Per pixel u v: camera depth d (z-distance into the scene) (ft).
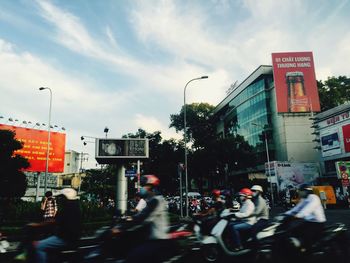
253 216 24.52
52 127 133.69
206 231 27.71
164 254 12.87
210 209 29.25
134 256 12.58
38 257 14.97
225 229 24.21
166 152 151.94
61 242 15.35
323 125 130.31
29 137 125.59
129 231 14.66
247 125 200.85
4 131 87.51
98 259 16.58
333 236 22.43
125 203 68.85
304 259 21.38
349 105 117.19
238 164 158.20
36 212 53.42
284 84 164.66
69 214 15.62
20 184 89.45
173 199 114.01
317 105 162.81
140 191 14.62
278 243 21.83
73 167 256.52
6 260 22.27
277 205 134.51
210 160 153.89
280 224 22.67
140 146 67.62
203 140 171.42
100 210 60.49
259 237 22.71
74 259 15.64
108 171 139.23
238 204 38.11
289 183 135.13
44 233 17.88
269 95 183.21
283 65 166.09
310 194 21.50
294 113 169.58
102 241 17.72
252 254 23.81
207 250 24.64
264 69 181.88
